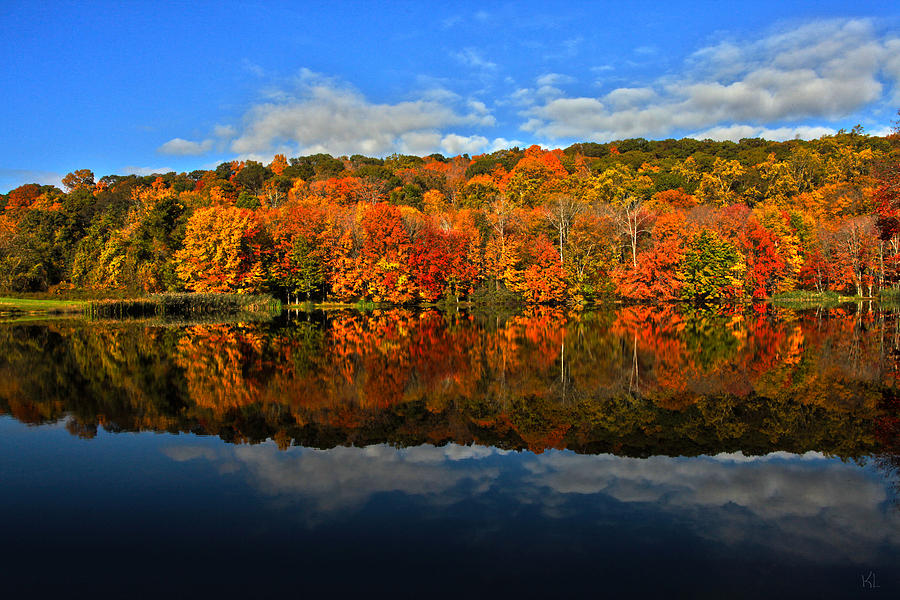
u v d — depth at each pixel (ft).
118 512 26.86
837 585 20.38
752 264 188.14
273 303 187.62
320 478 31.40
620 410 46.50
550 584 20.42
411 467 33.14
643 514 26.40
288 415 45.16
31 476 31.63
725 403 48.32
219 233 183.42
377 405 48.52
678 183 312.29
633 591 19.99
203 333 110.22
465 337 101.24
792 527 25.03
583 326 120.98
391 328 120.16
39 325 130.21
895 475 31.32
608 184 292.20
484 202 284.20
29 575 21.33
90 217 287.89
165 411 46.44
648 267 185.57
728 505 27.45
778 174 309.22
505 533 24.49
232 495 28.81
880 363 66.74
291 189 338.75
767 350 78.69
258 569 21.58
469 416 44.91
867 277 206.08
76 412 46.06
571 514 26.40
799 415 44.04
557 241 211.41
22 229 246.06
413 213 239.71
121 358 75.51
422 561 22.07
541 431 40.70
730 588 20.18
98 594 20.04
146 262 195.93
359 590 20.06
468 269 202.28
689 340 92.27
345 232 212.64
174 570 21.62
